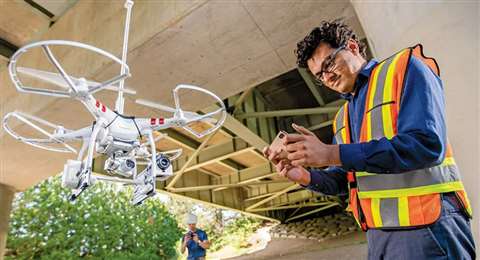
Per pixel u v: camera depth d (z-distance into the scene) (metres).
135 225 13.19
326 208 16.23
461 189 1.05
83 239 11.41
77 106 4.71
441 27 1.62
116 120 1.81
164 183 9.33
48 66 4.90
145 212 13.99
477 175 1.35
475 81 1.42
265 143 7.19
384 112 1.15
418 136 0.94
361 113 1.28
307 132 1.11
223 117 2.14
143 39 3.81
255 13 3.44
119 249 12.30
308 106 7.95
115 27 4.21
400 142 0.95
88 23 4.61
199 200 10.59
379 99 1.19
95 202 12.12
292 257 11.16
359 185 1.24
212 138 8.26
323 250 11.15
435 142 0.94
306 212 16.27
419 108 1.00
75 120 5.00
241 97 6.07
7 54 5.56
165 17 3.68
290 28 3.58
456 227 1.00
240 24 3.57
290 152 1.04
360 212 1.27
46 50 1.53
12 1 4.97
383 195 1.14
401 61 1.17
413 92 1.05
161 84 4.34
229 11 3.46
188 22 3.61
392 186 1.12
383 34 2.16
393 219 1.09
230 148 8.35
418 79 1.07
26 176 6.99
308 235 15.57
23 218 10.79
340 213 17.17
